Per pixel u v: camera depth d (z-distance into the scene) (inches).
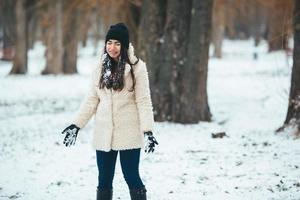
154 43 592.1
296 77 454.3
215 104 811.4
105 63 222.2
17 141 467.5
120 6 650.8
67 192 286.8
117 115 220.4
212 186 292.5
